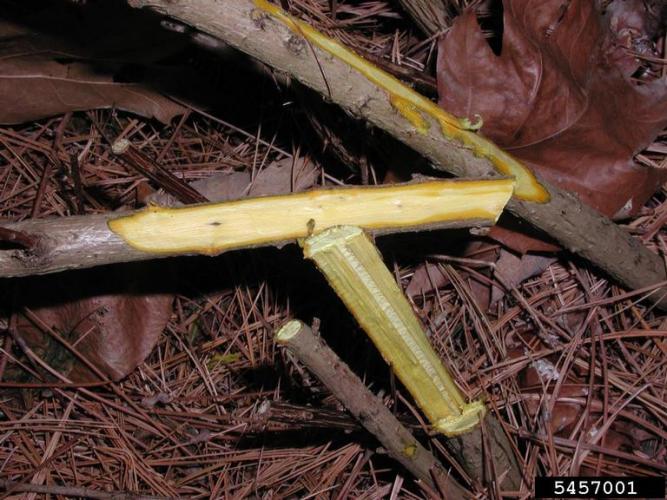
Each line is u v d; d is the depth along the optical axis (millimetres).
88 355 442
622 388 404
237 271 461
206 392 448
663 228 426
